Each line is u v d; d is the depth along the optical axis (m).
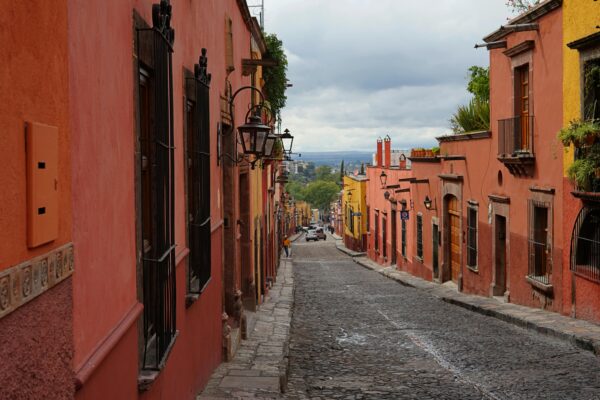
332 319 15.76
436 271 24.77
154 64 4.99
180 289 6.37
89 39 3.64
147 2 5.25
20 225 2.47
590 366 9.59
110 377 3.93
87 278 3.56
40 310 2.66
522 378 8.96
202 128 7.88
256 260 17.53
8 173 2.37
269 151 11.05
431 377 9.24
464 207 21.02
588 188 12.29
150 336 5.32
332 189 160.25
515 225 16.77
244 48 15.25
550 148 14.50
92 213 3.68
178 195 6.51
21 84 2.49
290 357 10.81
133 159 4.74
